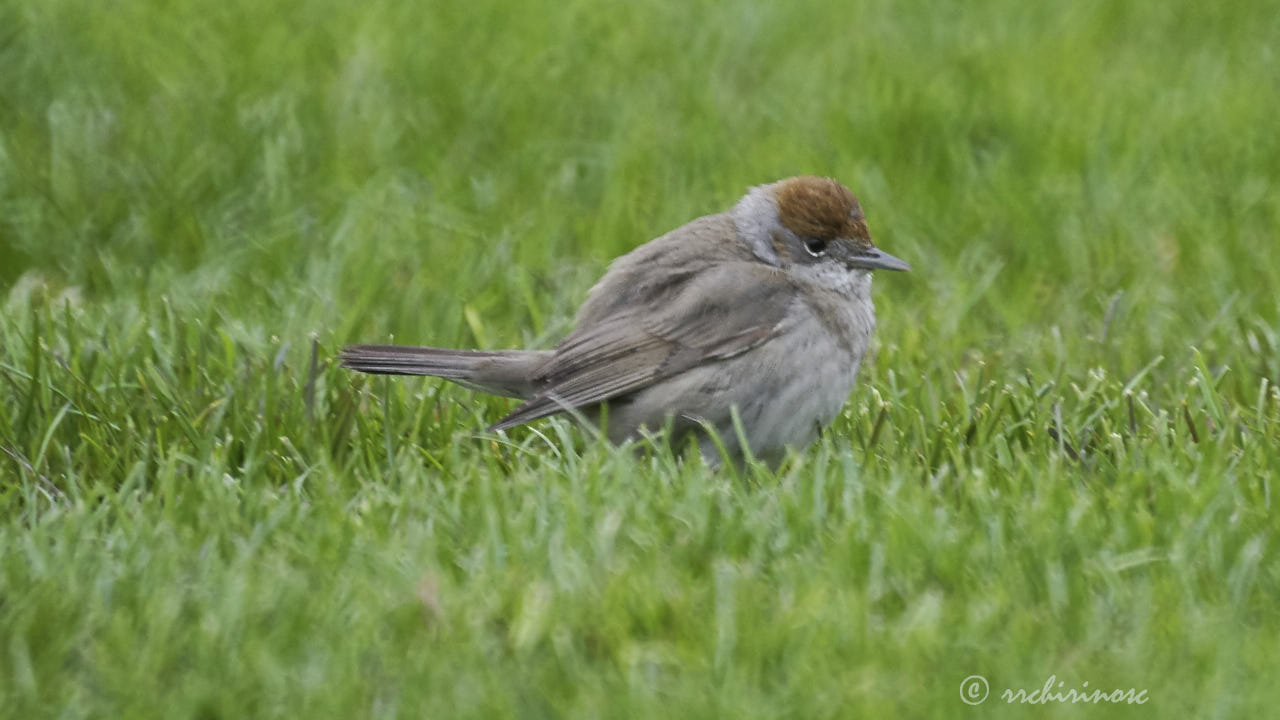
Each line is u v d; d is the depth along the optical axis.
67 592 8.46
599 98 18.50
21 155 15.63
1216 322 13.01
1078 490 9.84
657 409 10.94
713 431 10.35
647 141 17.14
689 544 9.07
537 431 11.20
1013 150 17.28
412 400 11.70
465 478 9.95
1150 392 12.32
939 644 8.09
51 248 14.66
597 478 9.62
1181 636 8.20
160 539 9.10
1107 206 15.80
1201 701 7.66
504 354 11.17
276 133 16.50
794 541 9.17
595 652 8.20
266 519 9.39
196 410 11.30
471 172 16.70
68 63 17.80
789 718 7.61
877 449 10.82
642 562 8.90
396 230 15.14
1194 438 10.82
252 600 8.37
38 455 10.64
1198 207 15.60
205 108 17.00
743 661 8.05
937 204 15.98
